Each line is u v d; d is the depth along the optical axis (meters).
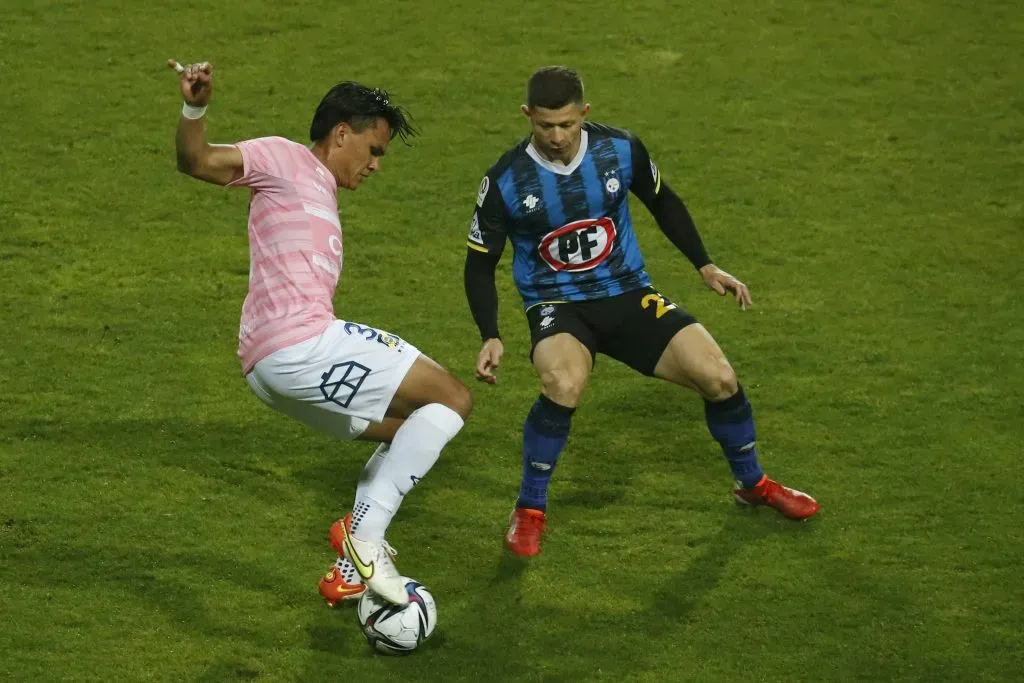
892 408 20.48
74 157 27.81
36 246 24.67
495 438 19.91
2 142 28.19
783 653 15.45
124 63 31.80
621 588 16.64
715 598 16.42
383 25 34.25
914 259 25.00
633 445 19.75
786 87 31.69
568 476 19.00
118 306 22.97
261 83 31.12
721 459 19.44
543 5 35.62
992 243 25.55
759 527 17.83
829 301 23.66
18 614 15.74
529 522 17.33
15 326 22.20
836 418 20.28
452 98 30.84
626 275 17.50
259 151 15.16
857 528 17.75
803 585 16.64
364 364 15.13
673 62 32.72
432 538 17.62
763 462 19.25
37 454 18.92
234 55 32.38
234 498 18.20
